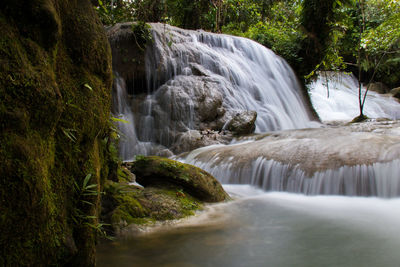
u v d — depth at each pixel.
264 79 10.59
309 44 11.84
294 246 2.56
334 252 2.45
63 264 1.57
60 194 1.62
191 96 8.29
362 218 3.33
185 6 11.70
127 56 8.79
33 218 1.34
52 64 1.62
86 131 1.91
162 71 8.91
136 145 7.78
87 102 1.95
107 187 3.18
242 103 9.10
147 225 2.94
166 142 7.90
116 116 7.85
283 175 4.73
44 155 1.47
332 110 13.55
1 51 1.29
